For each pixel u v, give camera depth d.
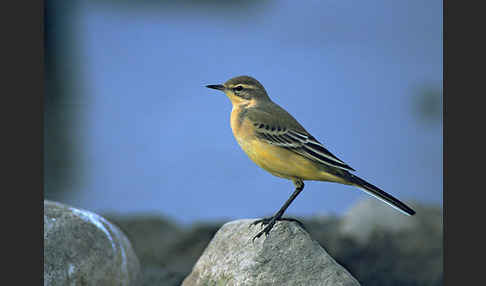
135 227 12.59
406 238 11.86
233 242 8.45
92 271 8.80
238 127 8.80
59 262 8.55
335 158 8.45
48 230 8.66
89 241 8.94
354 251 11.80
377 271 11.58
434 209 12.66
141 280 9.91
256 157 8.72
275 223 8.37
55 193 17.59
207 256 8.71
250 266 7.98
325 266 7.98
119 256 9.27
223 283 8.12
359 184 8.38
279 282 7.84
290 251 8.05
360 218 12.26
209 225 12.55
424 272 11.52
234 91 9.09
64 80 23.73
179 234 12.41
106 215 13.00
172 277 11.41
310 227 12.63
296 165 8.47
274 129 8.55
